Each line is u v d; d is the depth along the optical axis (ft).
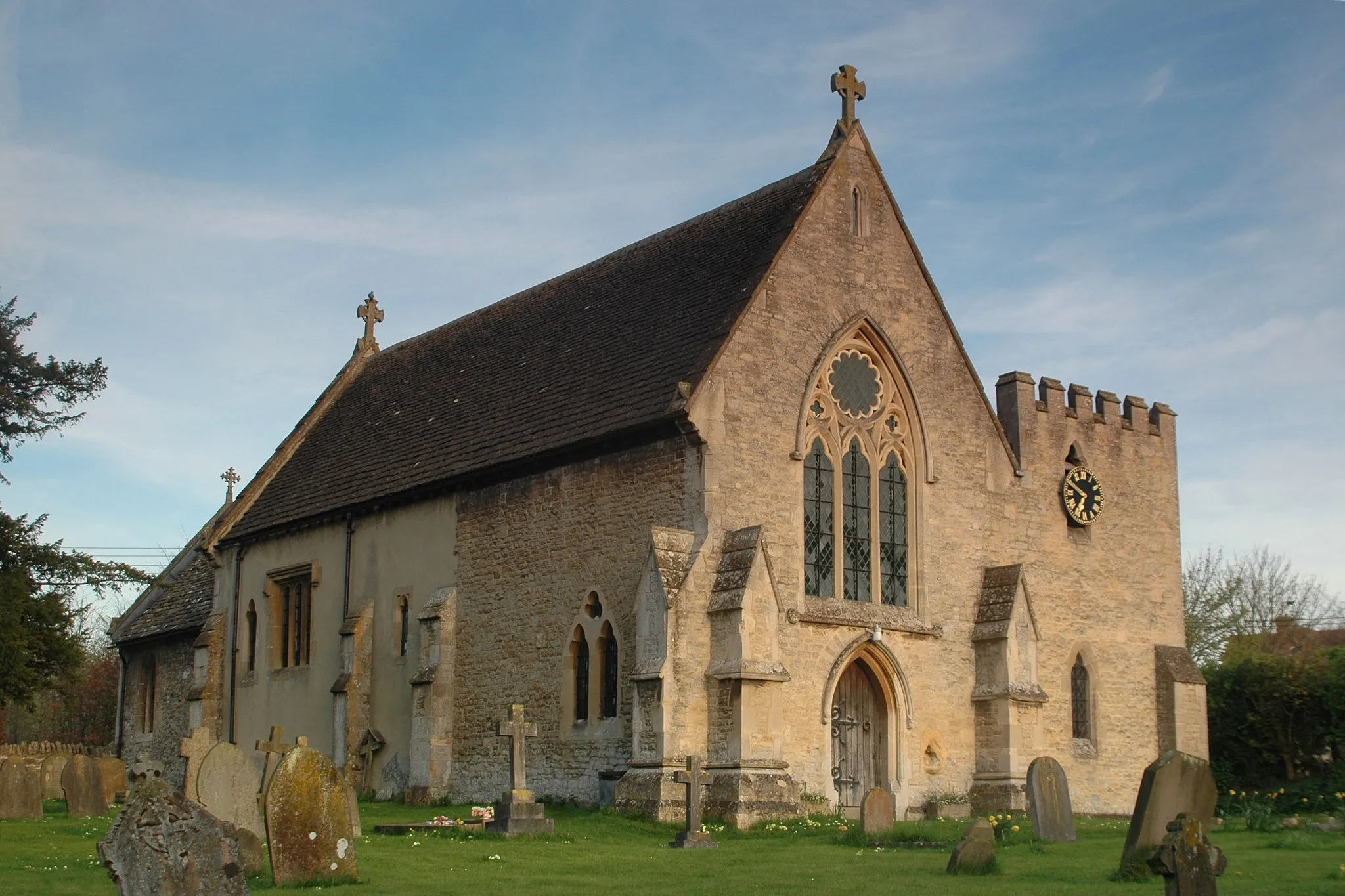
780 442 101.81
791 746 97.81
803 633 100.17
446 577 118.21
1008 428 120.67
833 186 109.60
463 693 113.91
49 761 117.60
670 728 92.07
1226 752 126.41
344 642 126.11
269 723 138.82
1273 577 237.04
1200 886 50.62
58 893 57.11
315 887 59.52
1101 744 119.14
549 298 136.15
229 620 148.46
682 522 97.91
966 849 63.57
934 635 108.06
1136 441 128.06
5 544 137.80
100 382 144.66
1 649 130.72
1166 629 126.41
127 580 145.18
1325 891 54.65
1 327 141.28
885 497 108.99
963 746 107.96
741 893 57.82
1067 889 57.06
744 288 104.47
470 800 111.34
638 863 69.41
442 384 139.54
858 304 109.09
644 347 110.11
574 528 106.22
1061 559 119.85
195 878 48.96
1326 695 120.37
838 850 76.18
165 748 157.69
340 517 132.98
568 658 104.42
